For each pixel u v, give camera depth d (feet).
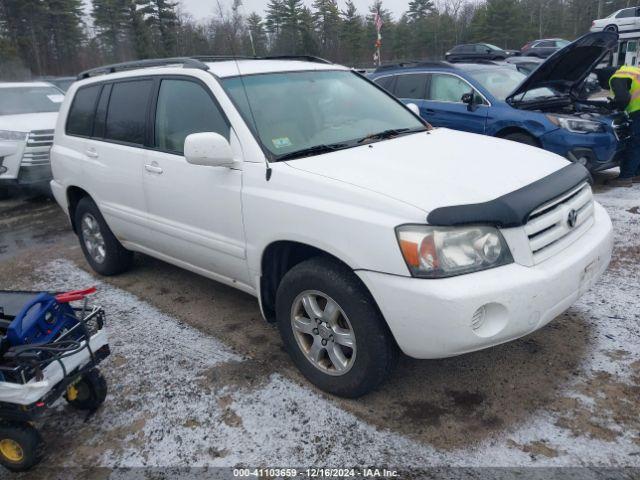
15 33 146.10
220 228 11.39
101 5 145.89
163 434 9.40
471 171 9.58
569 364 10.43
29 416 8.43
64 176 16.48
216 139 10.28
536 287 8.34
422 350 8.45
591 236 9.89
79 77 16.72
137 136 13.52
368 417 9.39
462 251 8.22
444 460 8.34
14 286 16.47
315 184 9.45
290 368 10.98
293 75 12.64
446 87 25.22
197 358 11.65
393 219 8.40
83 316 9.37
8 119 27.96
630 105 22.27
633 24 54.95
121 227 14.82
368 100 13.34
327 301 9.56
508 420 9.07
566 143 20.95
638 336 11.22
